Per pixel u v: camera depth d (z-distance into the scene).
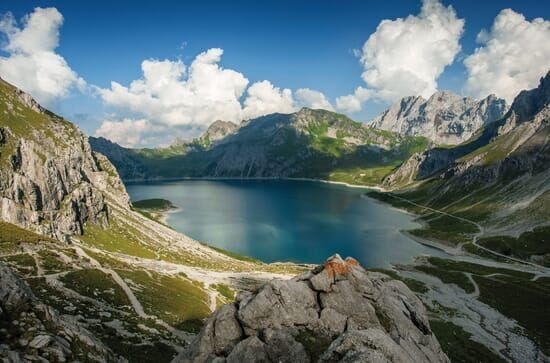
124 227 179.12
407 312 40.44
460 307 108.69
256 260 178.88
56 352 29.77
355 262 44.34
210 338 33.22
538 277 146.62
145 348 50.47
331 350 29.05
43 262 82.31
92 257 98.75
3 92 192.12
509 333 88.56
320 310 36.22
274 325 33.44
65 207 152.50
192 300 86.62
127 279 87.44
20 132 166.25
